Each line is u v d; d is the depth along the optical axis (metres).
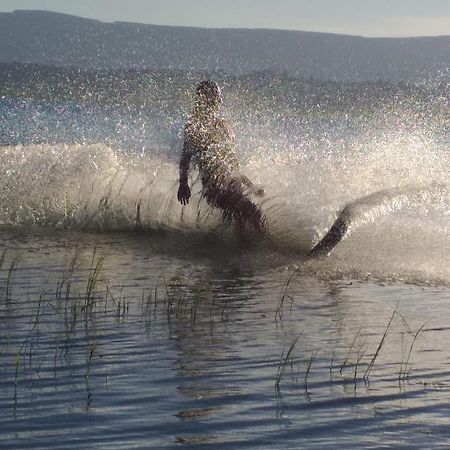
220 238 13.90
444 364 7.77
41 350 8.20
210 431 6.35
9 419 6.54
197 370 7.62
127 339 8.57
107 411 6.69
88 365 7.75
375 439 6.22
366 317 9.39
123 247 13.48
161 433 6.31
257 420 6.54
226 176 13.93
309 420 6.54
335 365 7.76
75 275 11.42
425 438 6.23
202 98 14.33
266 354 8.09
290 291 10.67
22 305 9.81
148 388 7.18
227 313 9.61
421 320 9.23
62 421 6.50
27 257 12.56
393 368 7.67
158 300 10.17
